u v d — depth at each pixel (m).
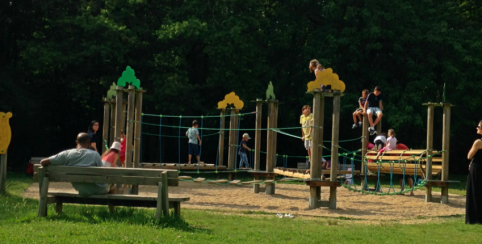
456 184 22.23
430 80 22.06
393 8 22.58
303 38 24.92
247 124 28.30
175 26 21.16
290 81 24.77
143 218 7.38
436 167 13.55
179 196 7.90
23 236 6.16
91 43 21.25
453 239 7.33
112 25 21.09
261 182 11.76
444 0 24.33
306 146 13.73
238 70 23.02
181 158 29.16
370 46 22.08
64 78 24.67
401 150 13.89
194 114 25.23
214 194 13.86
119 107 12.19
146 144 29.12
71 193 7.68
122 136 14.59
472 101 22.66
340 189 16.31
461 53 22.17
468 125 24.92
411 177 15.41
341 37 22.45
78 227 6.78
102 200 7.77
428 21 23.22
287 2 24.28
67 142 28.36
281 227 7.95
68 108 27.30
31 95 23.98
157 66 23.33
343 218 9.80
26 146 27.47
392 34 22.03
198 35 22.22
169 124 26.33
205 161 29.39
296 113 24.70
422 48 23.00
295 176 12.52
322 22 24.83
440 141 27.50
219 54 22.31
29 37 24.44
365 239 7.15
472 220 9.01
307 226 8.20
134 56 23.55
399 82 23.61
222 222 8.16
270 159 14.41
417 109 22.11
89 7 22.42
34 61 20.64
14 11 23.31
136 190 12.59
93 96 25.58
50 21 21.59
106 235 6.34
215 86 23.94
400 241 7.07
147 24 23.73
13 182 14.50
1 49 24.73
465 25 25.30
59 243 5.89
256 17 22.91
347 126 25.86
